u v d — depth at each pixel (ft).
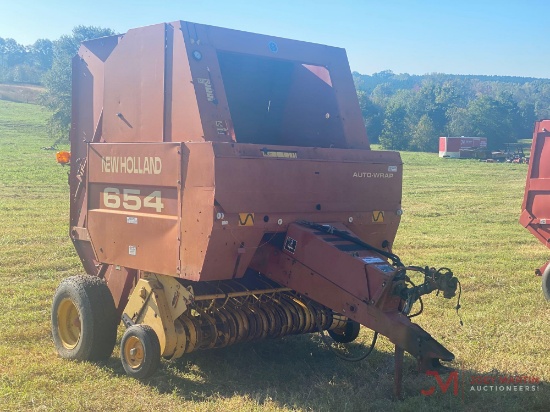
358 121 24.21
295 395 18.85
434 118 362.74
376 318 17.93
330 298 19.08
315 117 24.44
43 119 237.66
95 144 22.67
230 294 20.25
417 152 267.39
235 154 18.51
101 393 18.99
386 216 22.90
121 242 21.65
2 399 18.25
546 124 35.58
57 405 17.84
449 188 116.88
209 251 18.33
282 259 20.35
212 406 17.99
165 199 19.93
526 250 50.21
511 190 113.70
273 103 25.76
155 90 20.86
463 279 37.52
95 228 22.71
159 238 20.07
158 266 20.15
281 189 19.63
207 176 18.28
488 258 45.83
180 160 19.19
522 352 23.62
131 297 21.07
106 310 21.89
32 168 114.83
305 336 25.82
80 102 25.66
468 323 27.55
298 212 20.30
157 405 18.22
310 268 19.52
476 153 214.69
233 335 20.31
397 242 53.57
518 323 27.66
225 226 18.31
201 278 18.58
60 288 22.57
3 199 76.23
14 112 258.98
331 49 24.20
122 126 22.16
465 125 330.13
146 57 21.26
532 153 36.22
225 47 20.99
